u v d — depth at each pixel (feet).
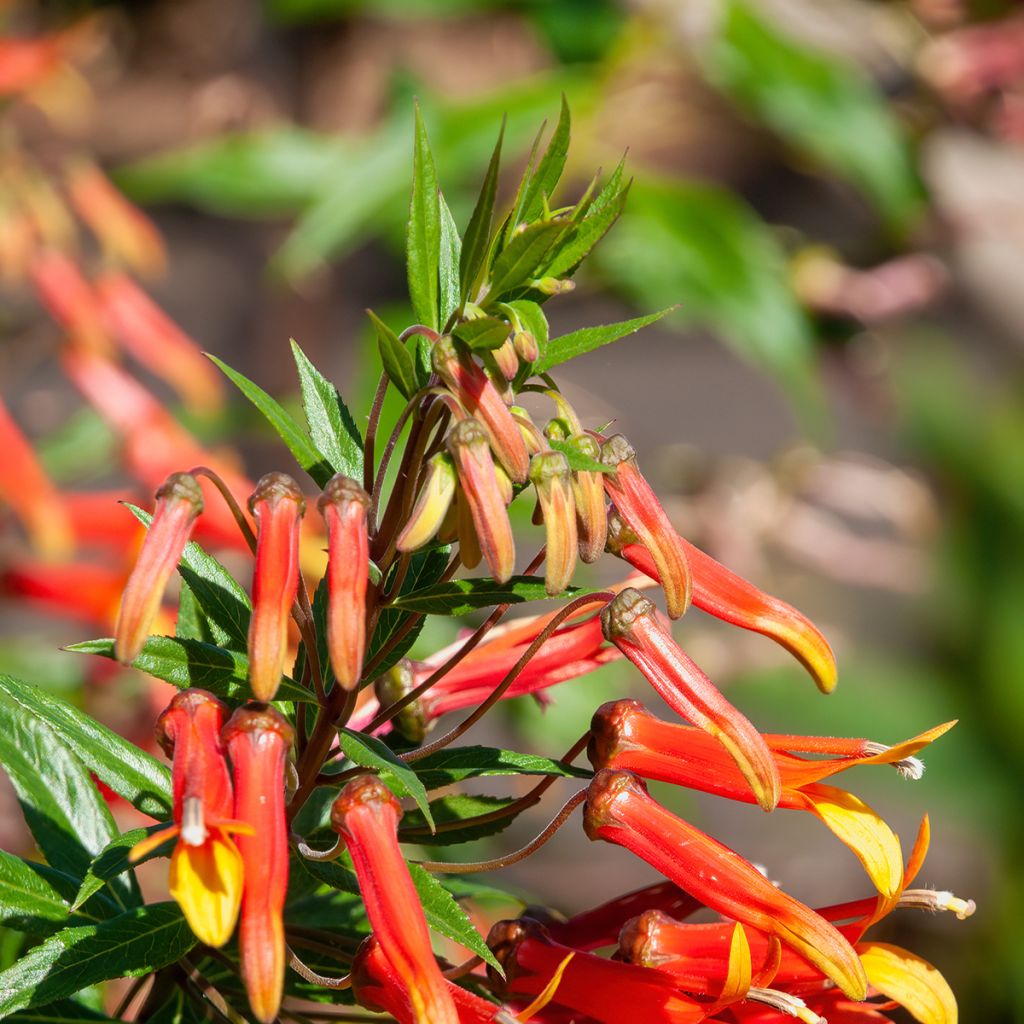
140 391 2.11
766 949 1.32
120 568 1.99
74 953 1.34
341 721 1.36
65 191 2.40
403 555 1.34
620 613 1.34
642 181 2.26
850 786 2.21
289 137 2.34
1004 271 2.53
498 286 1.32
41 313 2.22
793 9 2.56
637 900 1.41
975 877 2.41
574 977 1.35
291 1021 1.44
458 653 1.36
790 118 2.34
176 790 1.27
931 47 2.58
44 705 1.37
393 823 1.30
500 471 1.29
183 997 1.43
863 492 2.56
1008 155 2.60
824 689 1.35
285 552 1.27
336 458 1.36
